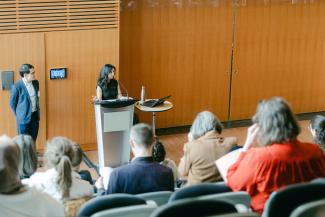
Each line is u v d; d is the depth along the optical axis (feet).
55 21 28.99
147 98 33.88
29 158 15.40
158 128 34.65
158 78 33.86
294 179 12.61
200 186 12.68
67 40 29.43
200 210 10.21
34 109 28.09
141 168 15.07
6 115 29.14
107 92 28.17
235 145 16.85
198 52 34.27
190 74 34.47
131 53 32.89
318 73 37.58
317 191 11.32
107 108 25.85
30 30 28.66
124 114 26.25
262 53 35.70
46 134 30.22
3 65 28.58
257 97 36.50
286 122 12.65
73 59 29.76
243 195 12.15
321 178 12.26
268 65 36.11
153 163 15.26
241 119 36.50
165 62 33.76
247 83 35.96
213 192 12.72
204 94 35.14
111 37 30.19
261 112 12.92
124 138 26.63
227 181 12.94
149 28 32.89
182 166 16.88
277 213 11.25
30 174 15.48
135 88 33.55
